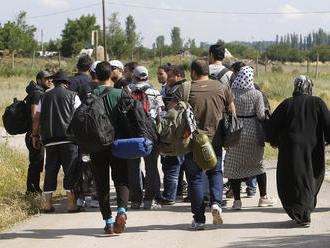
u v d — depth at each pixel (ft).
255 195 37.60
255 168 32.91
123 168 27.43
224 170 32.86
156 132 27.14
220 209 28.07
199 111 28.17
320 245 24.47
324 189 39.55
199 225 28.27
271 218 30.68
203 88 28.43
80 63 35.50
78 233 28.68
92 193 34.53
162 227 29.32
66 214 33.60
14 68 202.90
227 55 267.59
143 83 34.55
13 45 284.00
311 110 28.96
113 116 26.84
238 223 29.71
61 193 39.83
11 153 49.19
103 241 26.81
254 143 32.35
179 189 37.83
